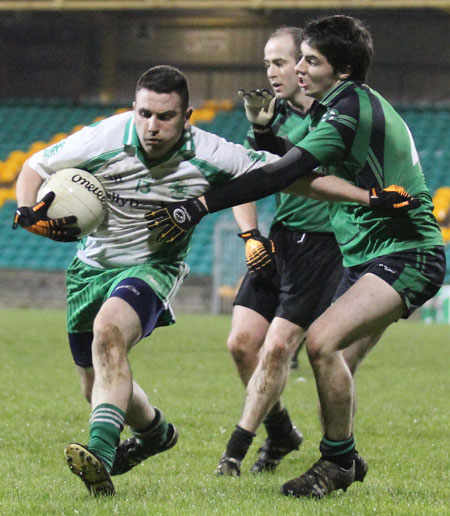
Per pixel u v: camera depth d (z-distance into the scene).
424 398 30.69
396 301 14.70
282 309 18.62
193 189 14.98
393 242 15.08
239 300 19.39
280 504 13.75
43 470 17.39
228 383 33.44
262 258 18.59
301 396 30.41
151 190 14.98
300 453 20.59
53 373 35.78
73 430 22.69
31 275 82.56
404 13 105.12
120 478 16.89
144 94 14.17
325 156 14.38
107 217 15.26
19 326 58.75
